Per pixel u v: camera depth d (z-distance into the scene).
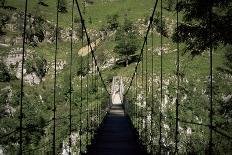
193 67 59.06
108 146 18.16
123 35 97.75
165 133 25.72
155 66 73.69
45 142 42.44
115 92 77.62
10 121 54.94
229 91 26.28
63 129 40.31
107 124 30.67
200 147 24.66
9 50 111.12
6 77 99.12
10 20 131.00
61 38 134.50
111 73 86.88
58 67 113.88
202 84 46.12
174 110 40.22
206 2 12.99
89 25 138.00
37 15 139.00
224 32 12.74
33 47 124.81
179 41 13.72
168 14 116.81
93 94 54.50
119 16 137.12
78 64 88.31
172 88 49.84
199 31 13.25
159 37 104.12
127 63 90.94
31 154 42.47
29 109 64.00
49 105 69.12
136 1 152.00
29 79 104.69
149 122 25.44
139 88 55.97
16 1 149.38
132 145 18.50
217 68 21.17
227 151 17.05
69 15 150.00
